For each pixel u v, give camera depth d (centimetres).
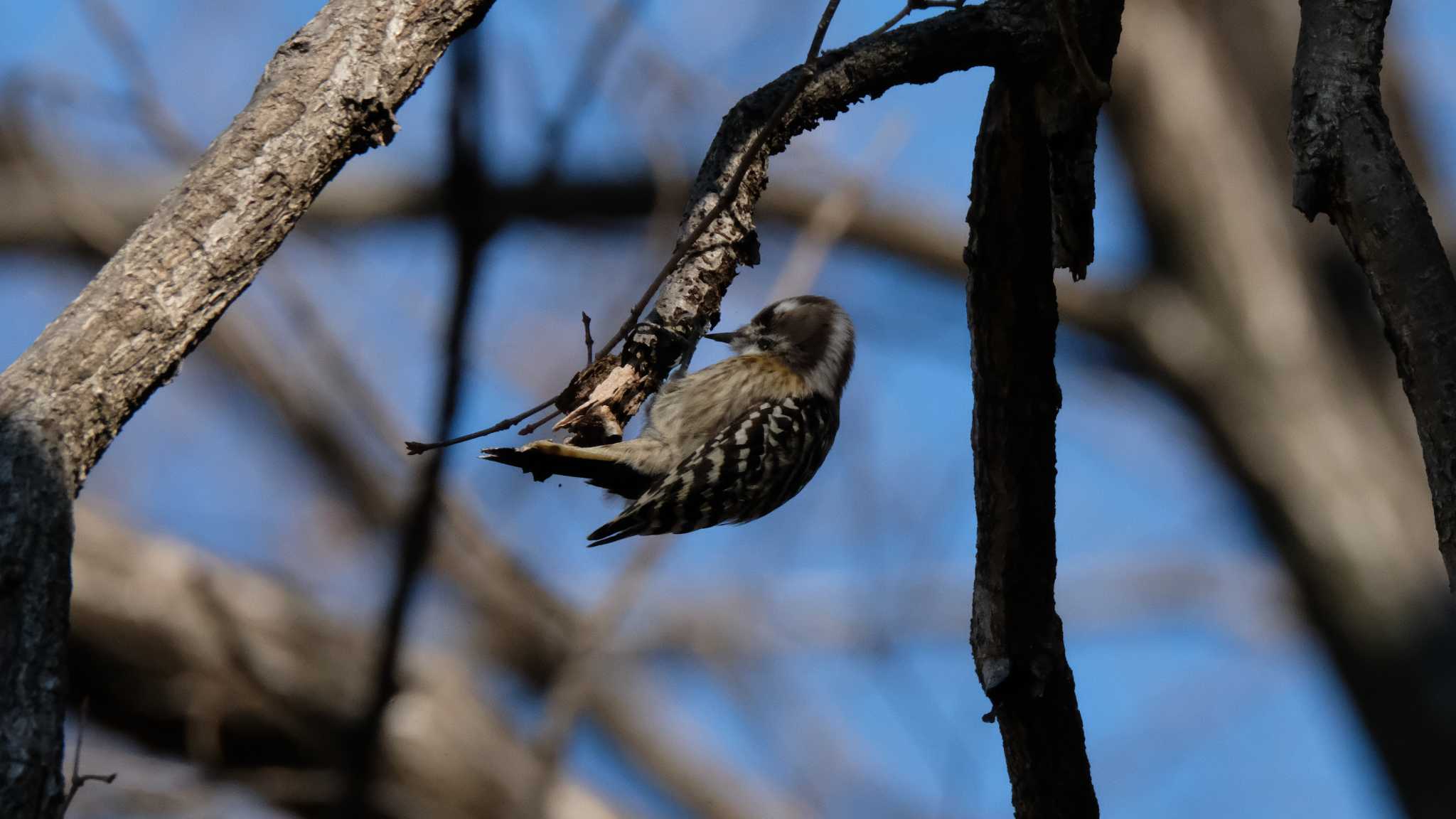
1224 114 1930
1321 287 1859
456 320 991
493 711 1584
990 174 591
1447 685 1602
